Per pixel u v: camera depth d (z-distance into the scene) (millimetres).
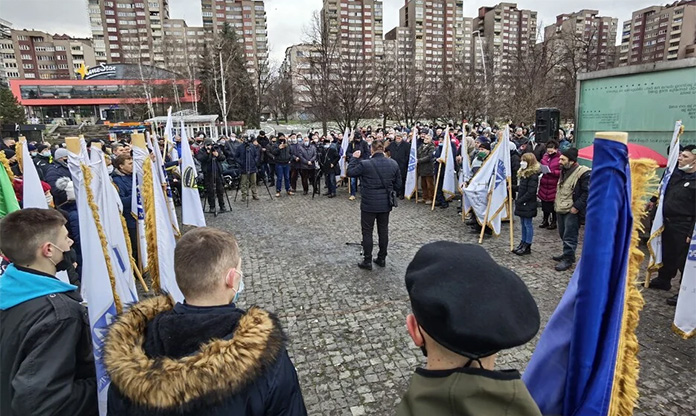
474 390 865
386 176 5641
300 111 44781
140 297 5082
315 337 4094
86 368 1761
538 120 10531
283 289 5316
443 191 9352
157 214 4328
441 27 74125
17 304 1683
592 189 1267
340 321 4402
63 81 62938
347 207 10211
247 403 1206
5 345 1657
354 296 5020
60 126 48094
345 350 3844
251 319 1296
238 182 12750
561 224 5844
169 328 1259
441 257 964
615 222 1236
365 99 23609
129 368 1170
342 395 3227
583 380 1238
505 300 879
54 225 1835
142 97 49438
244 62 47750
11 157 6762
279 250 6934
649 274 4934
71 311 1704
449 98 26172
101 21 95438
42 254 1785
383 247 5953
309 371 3549
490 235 7461
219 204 9930
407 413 930
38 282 1730
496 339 833
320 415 3020
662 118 7148
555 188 7461
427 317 905
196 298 1383
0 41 104750
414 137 10242
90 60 112188
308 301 4934
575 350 1261
